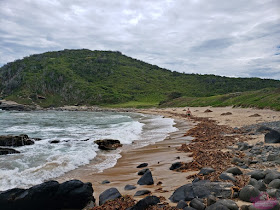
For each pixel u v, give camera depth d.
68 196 5.06
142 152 11.59
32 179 7.30
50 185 5.13
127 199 5.04
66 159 9.87
